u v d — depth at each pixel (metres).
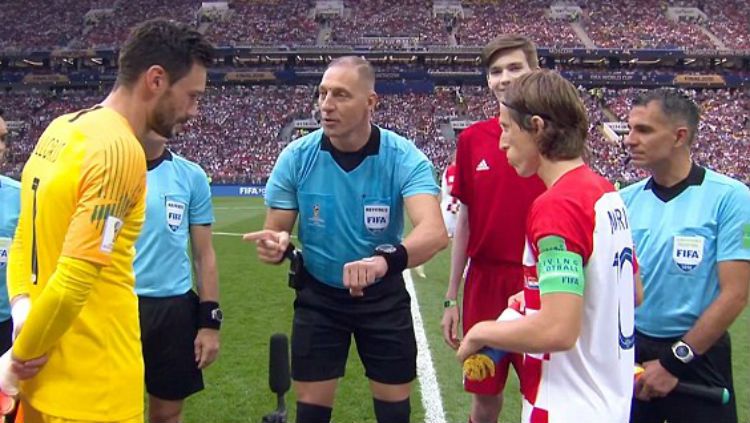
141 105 2.52
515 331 2.14
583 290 2.14
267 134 44.78
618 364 2.29
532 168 2.38
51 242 2.36
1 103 49.66
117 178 2.28
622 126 44.09
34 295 2.44
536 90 2.27
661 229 3.27
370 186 3.39
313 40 50.66
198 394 5.82
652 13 54.25
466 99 48.62
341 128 3.22
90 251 2.21
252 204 30.47
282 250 3.15
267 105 48.09
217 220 22.41
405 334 3.53
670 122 3.15
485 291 3.89
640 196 3.42
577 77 50.44
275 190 3.54
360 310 3.46
